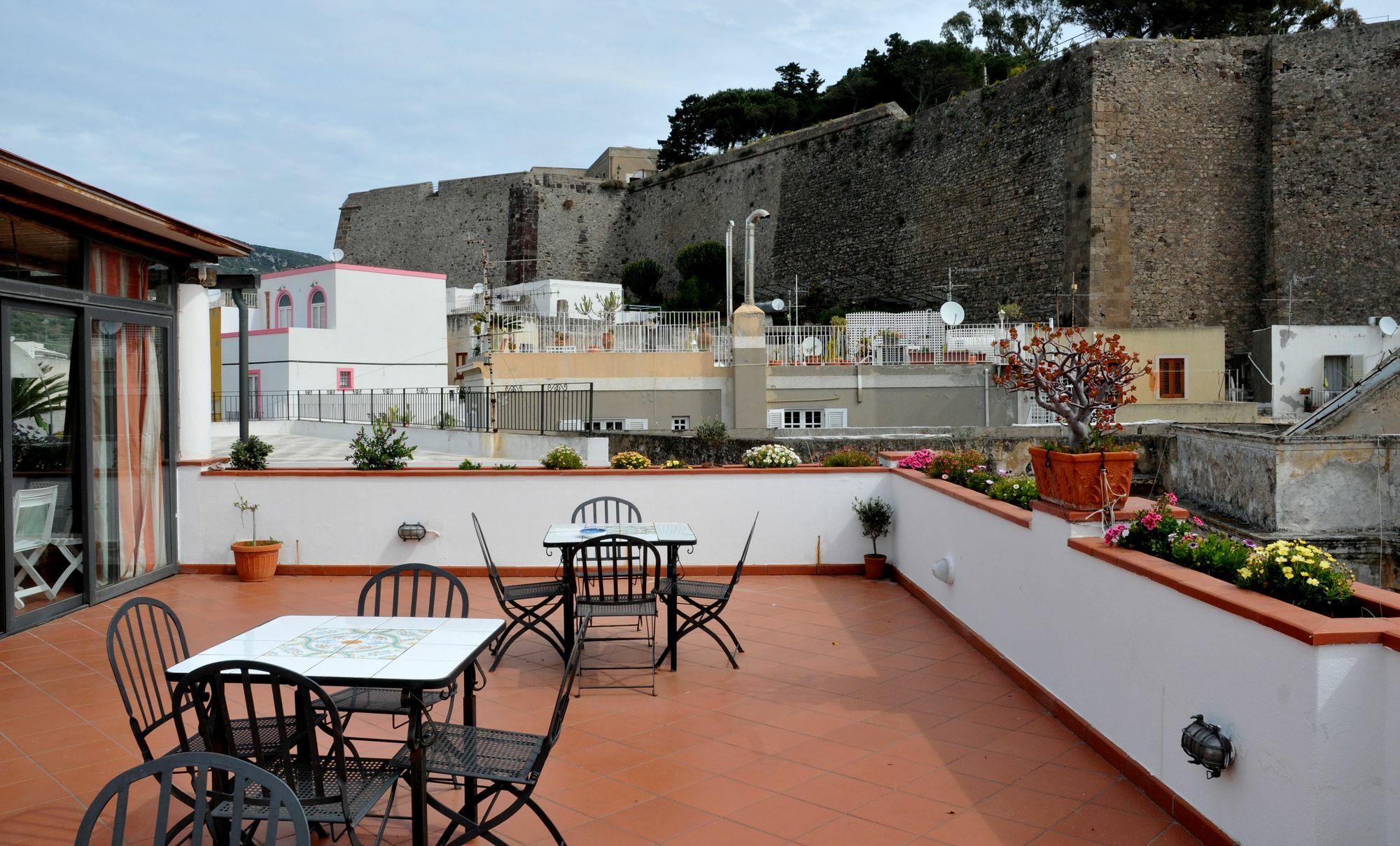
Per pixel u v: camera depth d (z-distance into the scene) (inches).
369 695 157.4
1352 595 129.0
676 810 151.7
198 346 334.6
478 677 221.0
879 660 234.2
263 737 141.3
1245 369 1065.5
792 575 334.6
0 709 197.6
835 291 1449.3
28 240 248.8
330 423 944.3
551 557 326.3
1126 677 163.5
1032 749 176.2
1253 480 377.1
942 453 304.3
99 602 283.6
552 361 804.6
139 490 306.8
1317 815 113.7
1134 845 138.3
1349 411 385.4
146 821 147.6
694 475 330.6
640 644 249.9
